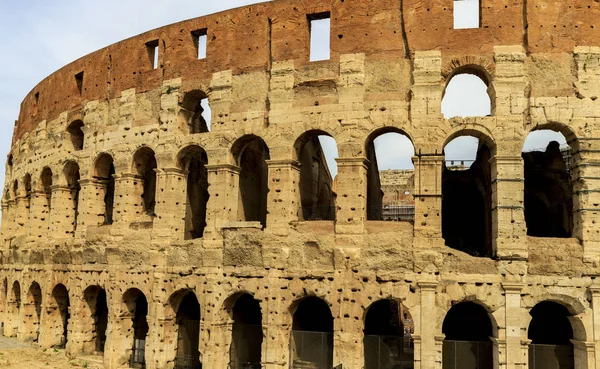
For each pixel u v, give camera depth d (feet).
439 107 126.00
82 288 161.68
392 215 224.74
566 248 118.42
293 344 130.93
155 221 148.36
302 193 172.86
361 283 124.88
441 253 121.60
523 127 122.21
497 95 123.75
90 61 175.11
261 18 143.02
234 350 142.20
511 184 120.78
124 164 157.58
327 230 129.80
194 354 148.66
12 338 193.57
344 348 123.75
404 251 123.34
